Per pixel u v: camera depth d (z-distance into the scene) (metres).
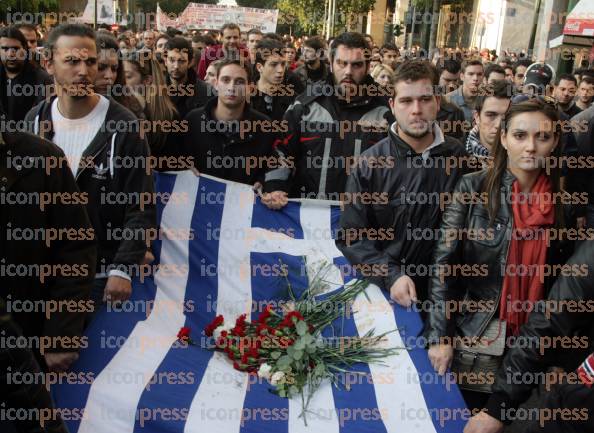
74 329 2.51
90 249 2.57
